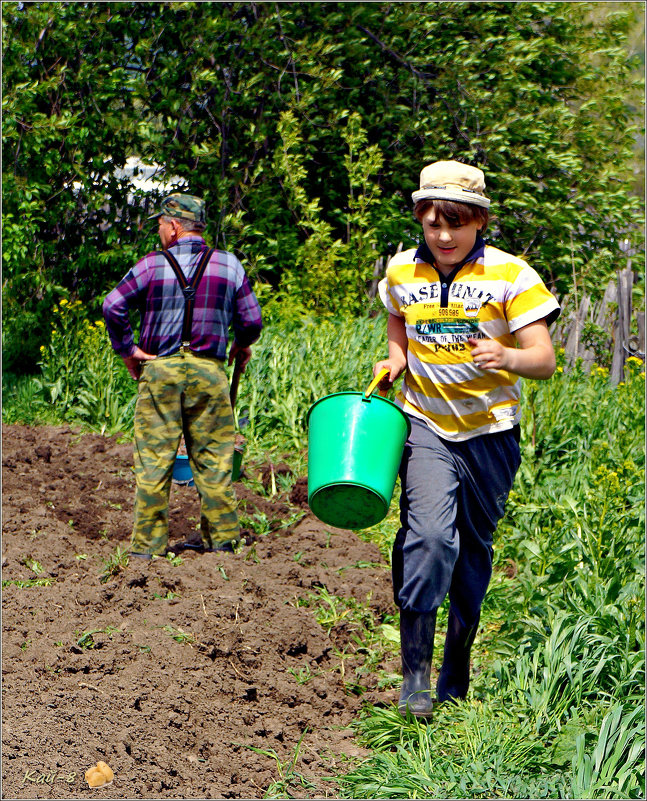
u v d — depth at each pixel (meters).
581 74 20.41
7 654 5.50
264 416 11.41
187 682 5.32
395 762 4.75
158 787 4.39
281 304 16.11
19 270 15.68
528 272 4.88
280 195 17.03
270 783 4.63
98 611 6.35
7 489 9.55
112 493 9.59
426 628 5.02
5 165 15.55
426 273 5.02
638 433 10.19
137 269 7.32
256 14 16.69
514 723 5.02
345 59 17.84
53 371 13.37
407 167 18.36
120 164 16.42
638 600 6.23
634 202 20.08
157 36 15.88
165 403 7.45
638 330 14.81
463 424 5.08
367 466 4.95
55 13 15.23
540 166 19.50
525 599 6.55
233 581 7.04
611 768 4.40
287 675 5.70
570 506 7.53
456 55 17.92
